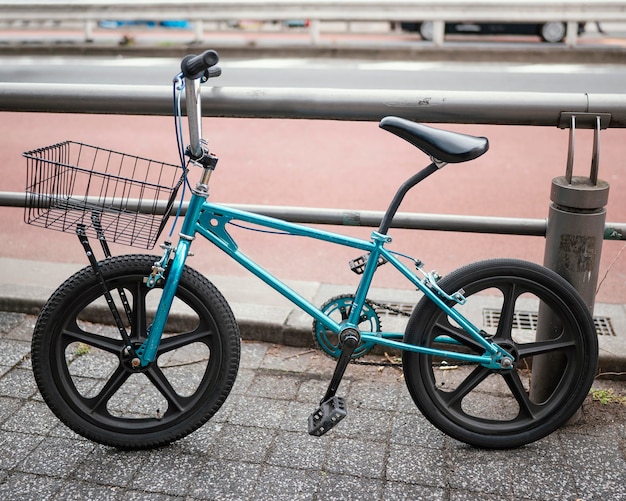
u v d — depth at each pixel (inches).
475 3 502.6
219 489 108.0
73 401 114.4
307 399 130.3
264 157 314.3
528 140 337.1
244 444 118.2
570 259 116.1
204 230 110.4
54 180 106.1
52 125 366.3
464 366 141.2
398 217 132.1
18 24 629.9
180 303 155.4
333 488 108.3
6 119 378.0
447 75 434.3
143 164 302.0
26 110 126.5
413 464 113.8
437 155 103.5
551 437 120.9
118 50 529.0
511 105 115.1
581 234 114.6
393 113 118.8
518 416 119.1
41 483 108.9
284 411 126.8
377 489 108.3
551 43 524.7
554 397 118.3
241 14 521.7
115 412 126.3
